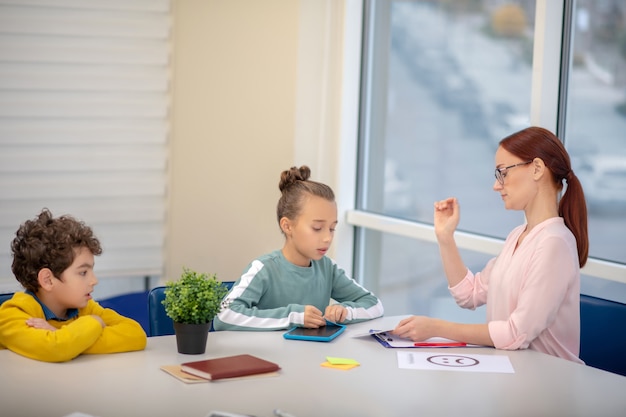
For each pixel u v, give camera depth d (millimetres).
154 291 2307
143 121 3277
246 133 3371
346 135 3373
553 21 2539
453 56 2988
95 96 3217
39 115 3162
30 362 1797
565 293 2062
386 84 3305
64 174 3230
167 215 3357
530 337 2018
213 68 3322
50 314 1947
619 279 2373
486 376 1775
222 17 3307
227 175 3383
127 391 1614
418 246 3160
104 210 3285
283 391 1637
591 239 2521
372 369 1809
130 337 1903
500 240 2746
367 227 3396
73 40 3158
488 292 2223
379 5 3326
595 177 2490
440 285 3064
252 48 3334
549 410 1574
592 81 2479
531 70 2680
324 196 2305
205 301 1870
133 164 3287
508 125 2775
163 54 3250
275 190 3400
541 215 2137
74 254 1920
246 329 2143
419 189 3156
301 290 2350
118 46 3205
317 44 3318
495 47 2812
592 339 2236
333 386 1679
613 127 2420
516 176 2135
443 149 3047
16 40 3100
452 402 1602
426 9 3100
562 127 2584
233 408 1529
